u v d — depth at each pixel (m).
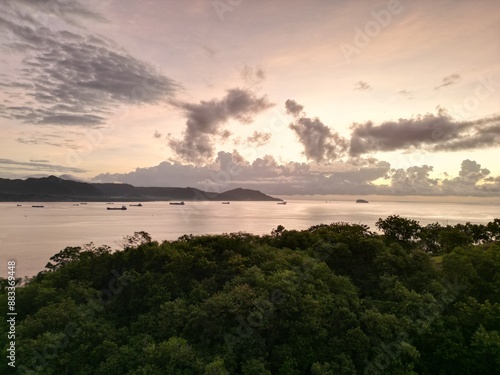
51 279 56.25
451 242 81.31
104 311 50.41
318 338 42.66
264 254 60.72
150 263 56.44
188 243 64.19
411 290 51.69
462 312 47.12
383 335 42.47
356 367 42.12
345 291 50.31
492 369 41.91
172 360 37.66
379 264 57.53
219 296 45.78
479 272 56.25
